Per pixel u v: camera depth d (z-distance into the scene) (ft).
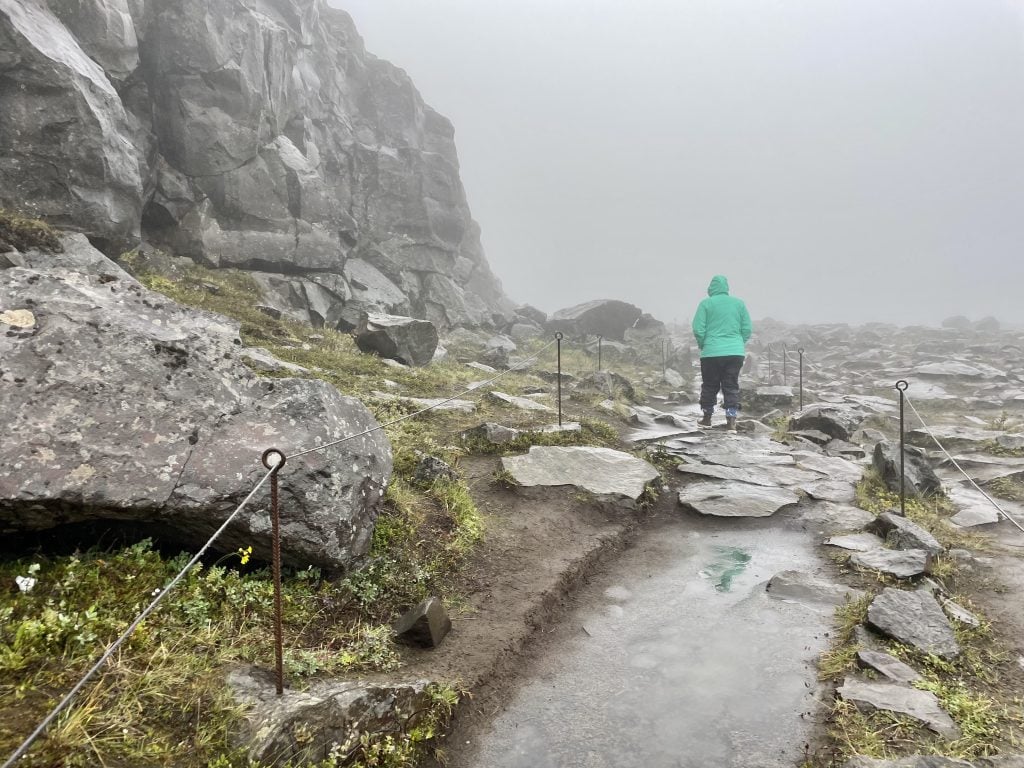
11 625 9.53
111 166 40.86
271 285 59.11
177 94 54.29
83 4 44.57
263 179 60.34
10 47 36.09
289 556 13.53
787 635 14.71
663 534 22.25
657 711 12.03
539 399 42.98
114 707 8.72
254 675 10.37
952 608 15.20
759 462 30.53
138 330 14.03
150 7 53.52
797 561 19.40
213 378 14.35
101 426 12.17
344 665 11.76
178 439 12.87
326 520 13.71
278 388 15.29
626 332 94.02
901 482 22.70
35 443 11.31
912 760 9.68
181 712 9.09
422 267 87.86
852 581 17.37
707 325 42.16
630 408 44.70
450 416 32.09
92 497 11.26
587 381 52.65
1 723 7.84
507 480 23.49
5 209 35.83
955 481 29.63
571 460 26.12
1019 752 10.15
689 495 25.41
